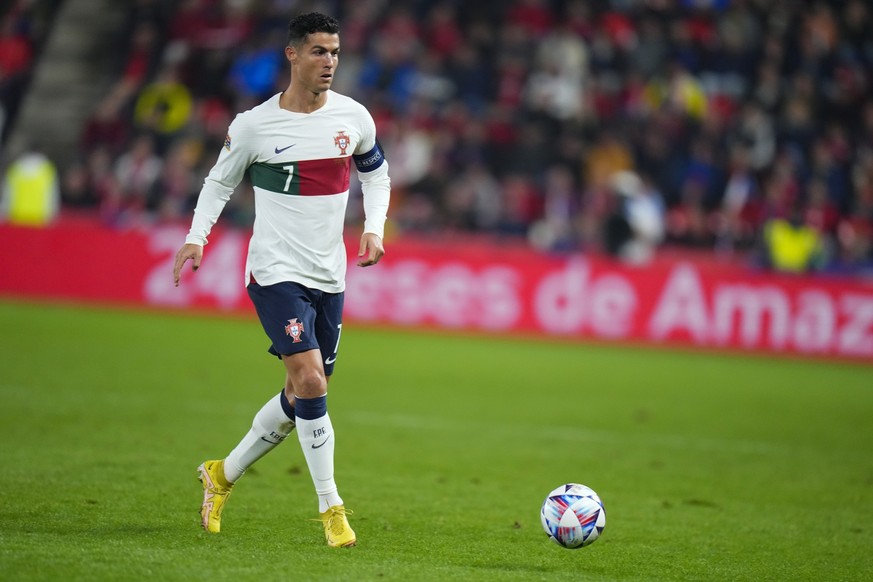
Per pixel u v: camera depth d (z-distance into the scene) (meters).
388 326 59.88
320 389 18.75
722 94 76.75
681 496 25.97
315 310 19.41
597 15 79.31
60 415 31.42
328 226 19.22
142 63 78.50
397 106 74.00
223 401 35.91
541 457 30.34
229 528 20.03
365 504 23.14
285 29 77.88
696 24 79.56
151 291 60.09
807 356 58.69
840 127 75.69
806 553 20.66
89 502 21.34
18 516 19.88
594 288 59.56
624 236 65.38
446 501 23.91
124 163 69.38
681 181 70.00
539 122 73.06
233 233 60.06
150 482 23.64
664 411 40.03
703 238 67.00
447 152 70.06
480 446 31.50
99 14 84.44
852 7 82.31
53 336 48.28
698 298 59.25
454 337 58.94
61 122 80.69
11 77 80.88
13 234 60.59
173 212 67.94
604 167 69.94
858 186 71.88
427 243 61.06
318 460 18.94
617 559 19.36
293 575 16.42
